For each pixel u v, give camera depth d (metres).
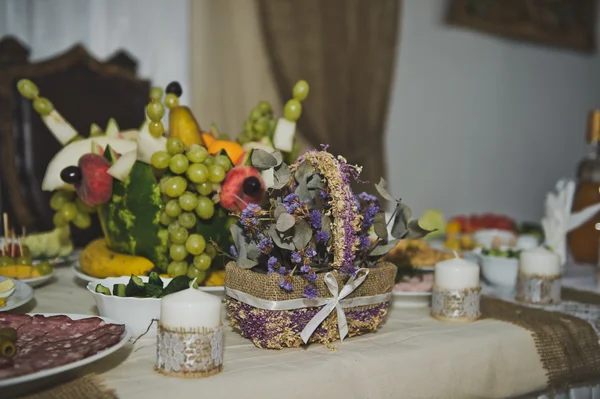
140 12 2.32
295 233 0.81
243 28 2.47
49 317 0.80
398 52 2.98
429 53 3.11
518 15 3.37
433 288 1.04
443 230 1.78
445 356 0.87
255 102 2.52
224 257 1.04
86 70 2.13
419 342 0.89
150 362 0.77
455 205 3.29
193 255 1.03
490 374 0.91
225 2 2.44
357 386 0.79
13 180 2.00
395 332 0.94
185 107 1.10
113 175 1.04
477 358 0.90
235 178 1.01
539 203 3.67
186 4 2.40
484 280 1.40
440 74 3.17
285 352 0.83
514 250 1.36
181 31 2.40
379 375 0.81
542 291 1.16
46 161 2.05
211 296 0.74
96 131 1.28
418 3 3.04
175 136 1.07
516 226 1.93
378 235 0.90
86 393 0.66
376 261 0.94
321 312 0.84
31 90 1.19
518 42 3.49
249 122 1.26
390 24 2.83
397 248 1.23
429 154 3.16
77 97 2.11
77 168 1.06
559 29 3.57
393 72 2.86
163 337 0.73
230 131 2.47
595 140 1.56
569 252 1.63
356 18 2.73
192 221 1.00
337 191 0.82
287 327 0.83
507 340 0.95
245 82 2.49
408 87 3.05
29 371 0.63
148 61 2.35
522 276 1.19
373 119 2.82
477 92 3.33
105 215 1.10
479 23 3.22
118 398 0.66
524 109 3.55
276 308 0.81
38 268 1.16
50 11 2.15
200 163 1.00
